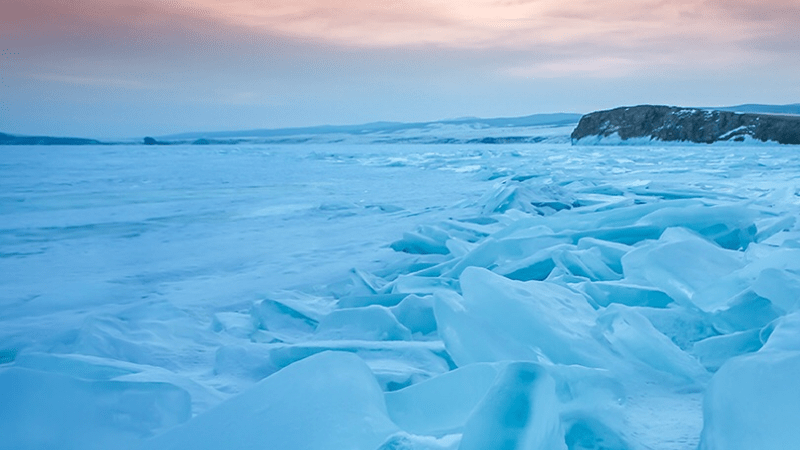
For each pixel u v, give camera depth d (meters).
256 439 0.83
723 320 1.68
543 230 3.15
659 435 1.11
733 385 0.86
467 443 0.76
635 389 1.32
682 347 1.65
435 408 1.04
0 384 0.98
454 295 1.66
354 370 0.96
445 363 1.53
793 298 1.53
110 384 1.07
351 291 2.68
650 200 5.20
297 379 0.93
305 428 0.83
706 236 2.90
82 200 8.02
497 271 2.63
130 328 2.02
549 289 1.76
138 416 1.04
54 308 2.63
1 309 2.61
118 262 3.81
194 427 0.87
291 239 4.65
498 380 0.84
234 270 3.49
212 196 8.62
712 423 0.88
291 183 11.04
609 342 1.50
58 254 4.14
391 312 1.95
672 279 1.93
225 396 1.34
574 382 1.22
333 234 4.84
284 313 2.20
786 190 5.22
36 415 0.97
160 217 6.25
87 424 0.99
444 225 3.98
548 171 10.76
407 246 3.85
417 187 9.76
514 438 0.74
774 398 0.79
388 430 0.85
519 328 1.49
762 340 1.46
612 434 1.09
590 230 3.00
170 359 1.80
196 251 4.20
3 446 0.93
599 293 2.03
